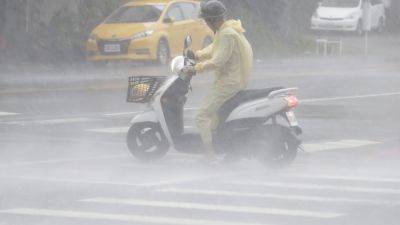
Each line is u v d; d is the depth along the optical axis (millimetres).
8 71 44094
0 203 15367
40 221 13961
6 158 20688
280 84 39938
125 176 18172
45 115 28891
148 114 19719
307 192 16469
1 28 47656
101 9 51156
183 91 19375
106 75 42406
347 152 21766
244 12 59469
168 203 15359
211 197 15922
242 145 19016
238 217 14242
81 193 16297
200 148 19172
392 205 15281
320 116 29000
